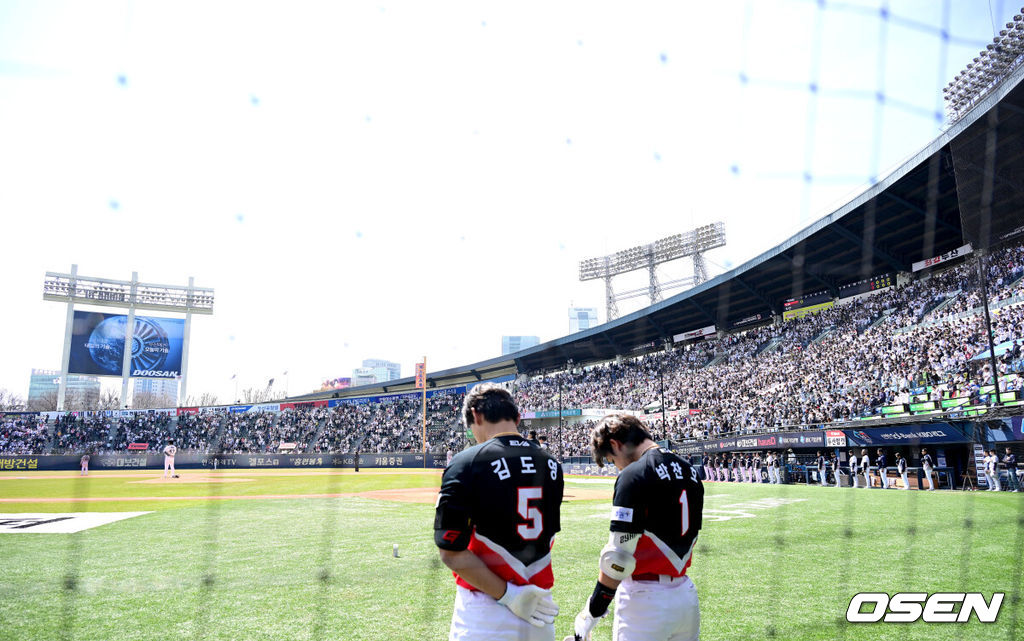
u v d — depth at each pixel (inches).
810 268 1288.1
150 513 504.1
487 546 90.3
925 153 831.1
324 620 189.5
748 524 397.7
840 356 1091.9
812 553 295.3
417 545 325.1
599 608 108.2
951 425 725.3
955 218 1042.1
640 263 1902.1
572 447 1344.7
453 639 91.5
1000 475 675.4
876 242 1155.9
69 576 251.8
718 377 1320.1
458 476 91.1
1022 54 716.0
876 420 811.4
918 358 899.4
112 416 1729.8
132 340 1743.4
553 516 96.7
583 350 1828.2
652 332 1686.8
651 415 1305.4
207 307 1830.7
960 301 975.0
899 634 177.2
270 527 406.9
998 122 693.3
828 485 867.4
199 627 182.5
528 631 88.1
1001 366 729.0
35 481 1032.8
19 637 174.1
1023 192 698.8
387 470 1487.5
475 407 104.1
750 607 201.9
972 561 274.5
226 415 1849.2
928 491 698.2
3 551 310.2
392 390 2159.2
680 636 112.7
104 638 173.5
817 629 179.8
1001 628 183.5
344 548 316.8
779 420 1003.9
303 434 1802.4
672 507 110.4
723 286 1390.3
